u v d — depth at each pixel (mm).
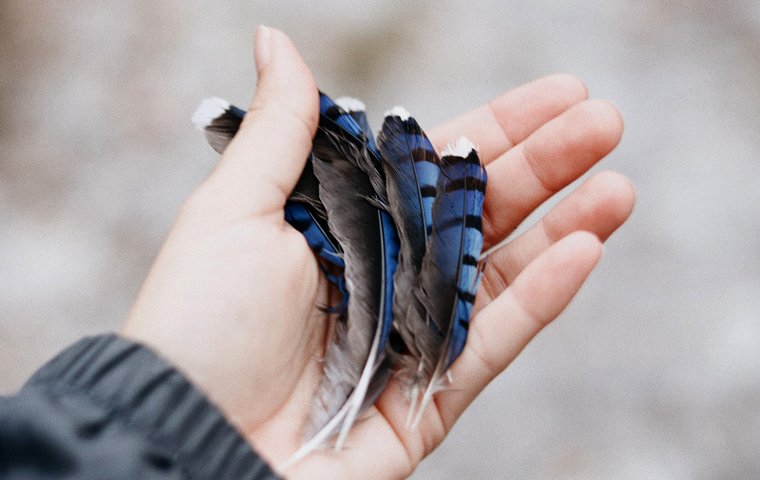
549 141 571
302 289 531
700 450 728
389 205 533
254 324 515
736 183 809
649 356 747
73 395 487
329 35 875
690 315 756
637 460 726
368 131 548
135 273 781
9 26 884
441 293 521
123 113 849
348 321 519
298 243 530
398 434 526
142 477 482
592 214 559
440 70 861
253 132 531
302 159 534
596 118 565
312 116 537
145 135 838
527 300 526
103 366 491
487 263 570
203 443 487
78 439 483
